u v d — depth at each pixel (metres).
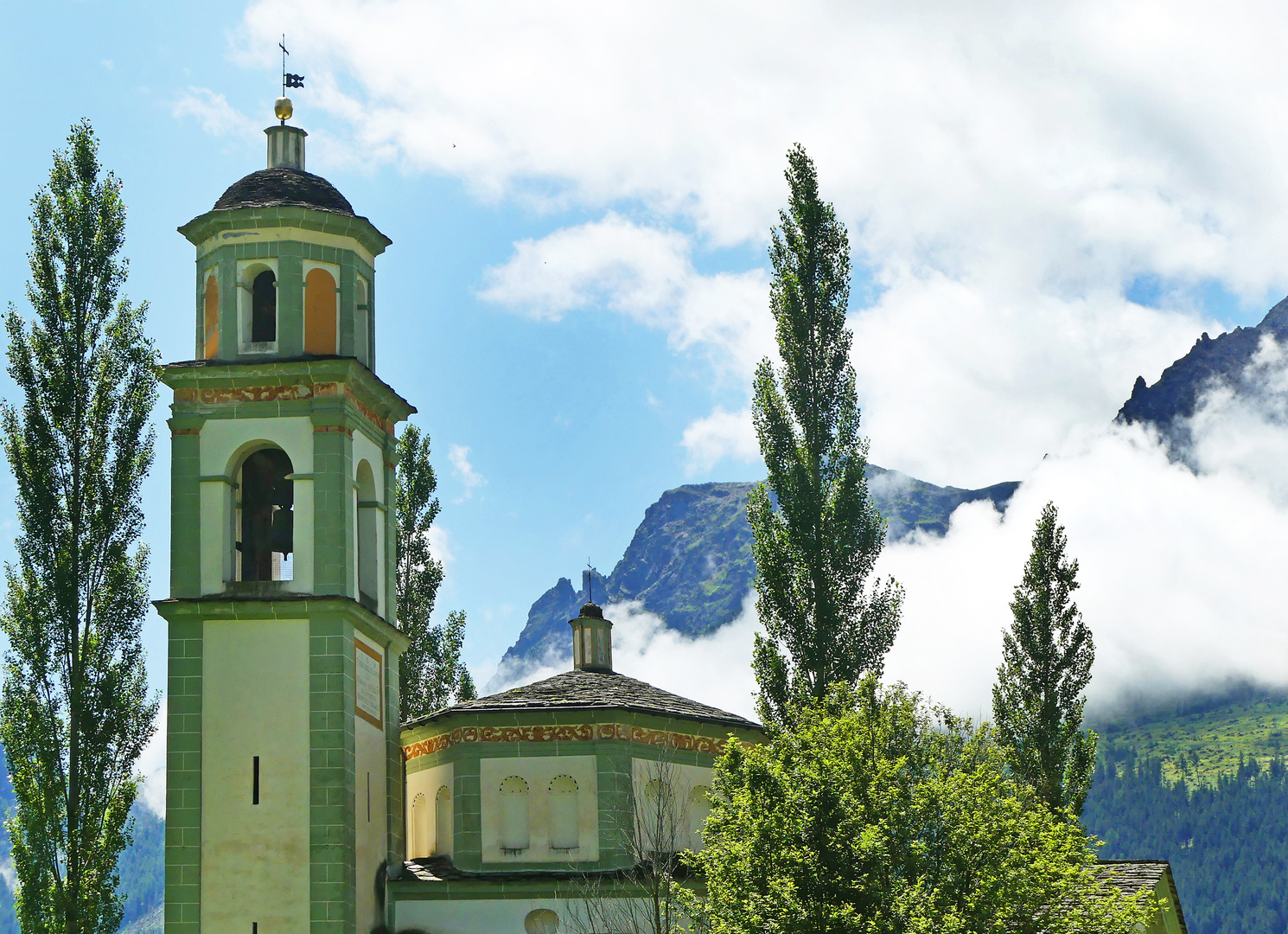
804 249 56.62
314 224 48.03
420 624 71.12
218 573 45.69
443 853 47.53
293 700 44.44
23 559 50.31
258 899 43.09
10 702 49.28
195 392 46.88
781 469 55.22
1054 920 37.88
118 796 49.91
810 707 47.81
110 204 53.56
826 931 36.03
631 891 44.59
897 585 54.16
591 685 50.22
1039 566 66.88
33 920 48.06
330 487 46.00
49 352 51.75
